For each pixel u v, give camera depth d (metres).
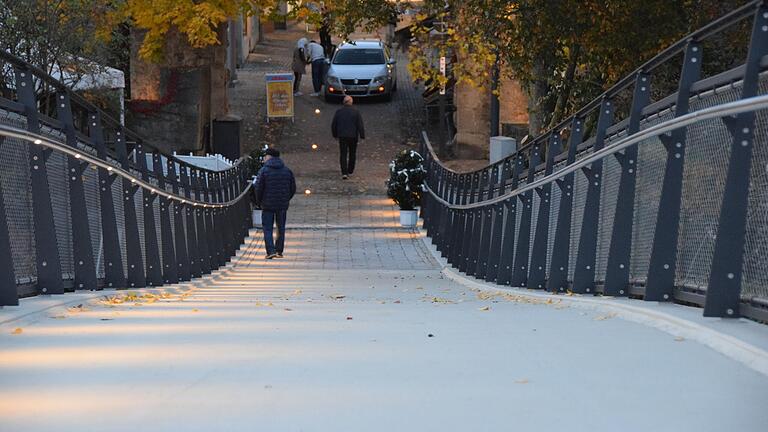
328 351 14.77
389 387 11.88
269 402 11.05
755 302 16.12
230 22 114.12
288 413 10.51
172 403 11.01
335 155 91.25
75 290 26.09
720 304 16.48
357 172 85.44
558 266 29.53
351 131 81.38
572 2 45.31
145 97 82.81
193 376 12.67
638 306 19.06
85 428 9.86
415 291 37.41
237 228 62.34
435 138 95.94
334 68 109.56
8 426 9.98
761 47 16.36
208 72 84.25
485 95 83.50
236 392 11.62
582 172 28.55
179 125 82.94
